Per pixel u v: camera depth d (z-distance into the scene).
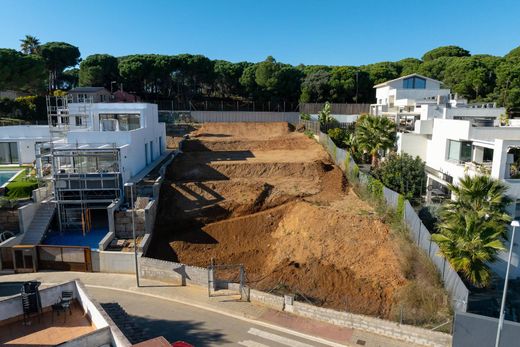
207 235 32.31
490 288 22.64
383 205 31.09
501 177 24.28
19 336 11.75
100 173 32.72
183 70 87.06
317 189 38.59
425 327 18.11
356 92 84.69
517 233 23.88
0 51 63.66
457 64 82.44
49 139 43.62
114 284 24.14
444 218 22.47
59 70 90.56
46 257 26.39
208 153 52.16
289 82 85.62
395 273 24.20
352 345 17.59
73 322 12.52
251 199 36.06
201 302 21.72
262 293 21.44
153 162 46.22
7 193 32.31
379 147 39.66
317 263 27.02
